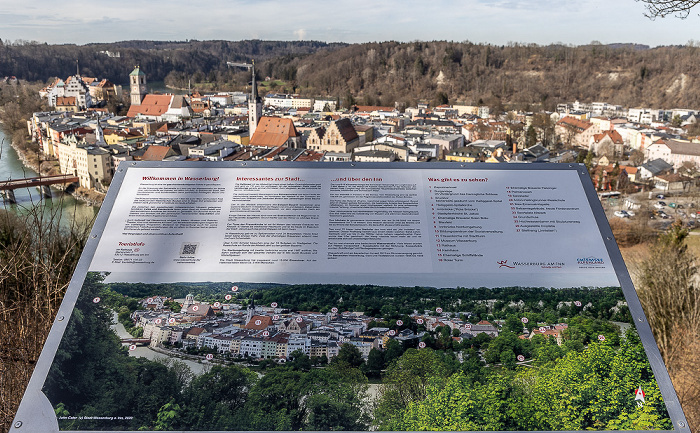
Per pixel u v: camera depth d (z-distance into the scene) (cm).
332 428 74
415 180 110
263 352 83
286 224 101
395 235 99
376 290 91
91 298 89
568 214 103
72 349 82
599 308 89
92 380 79
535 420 75
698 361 215
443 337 85
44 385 78
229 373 80
